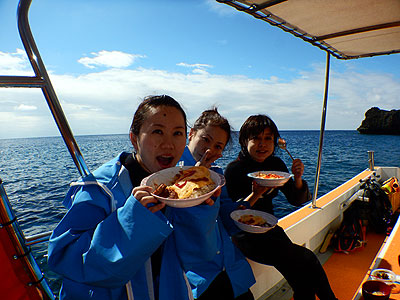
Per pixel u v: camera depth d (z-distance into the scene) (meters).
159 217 1.03
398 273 1.67
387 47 3.29
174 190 1.07
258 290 2.49
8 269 0.90
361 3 2.14
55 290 4.36
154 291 1.33
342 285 2.85
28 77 0.94
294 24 2.58
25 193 15.13
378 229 4.15
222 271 1.67
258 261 2.08
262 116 2.46
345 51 3.46
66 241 1.03
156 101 1.25
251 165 2.55
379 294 1.36
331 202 3.70
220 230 1.85
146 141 1.24
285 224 2.92
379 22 2.54
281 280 2.82
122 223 0.99
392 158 31.61
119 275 0.99
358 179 5.18
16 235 0.91
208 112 2.10
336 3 2.14
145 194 1.00
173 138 1.24
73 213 1.11
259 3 2.11
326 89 3.39
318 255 3.49
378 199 4.19
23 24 0.92
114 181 1.27
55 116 1.04
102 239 0.99
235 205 1.99
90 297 1.16
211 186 1.13
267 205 2.46
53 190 15.98
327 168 22.70
